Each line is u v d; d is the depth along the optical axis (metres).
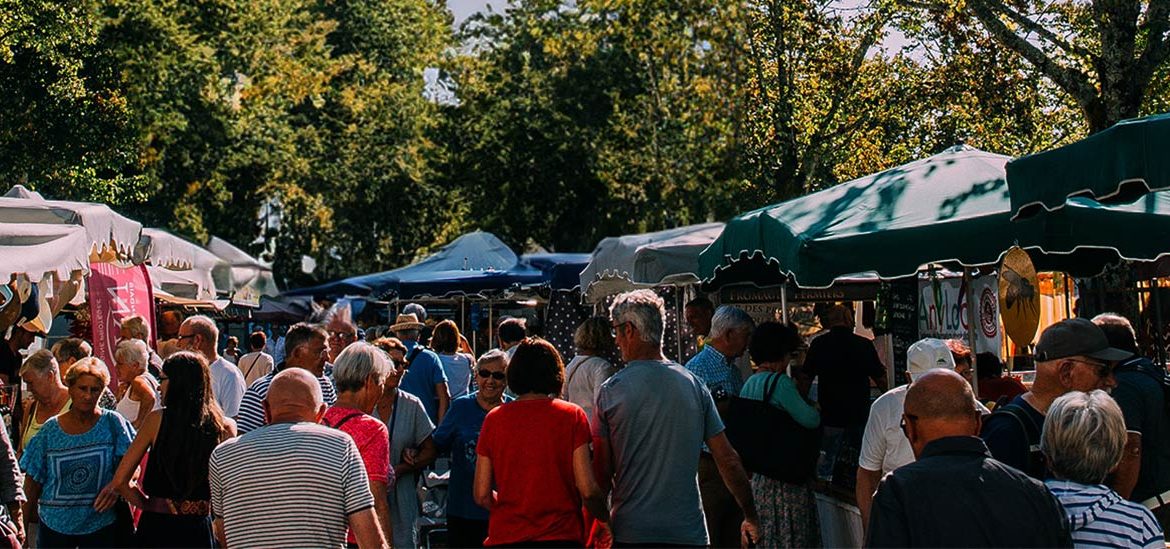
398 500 7.46
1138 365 5.51
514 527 5.54
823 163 26.88
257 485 4.98
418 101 46.28
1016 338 7.04
